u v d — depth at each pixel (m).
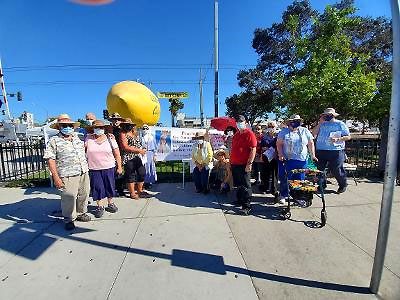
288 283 2.75
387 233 2.44
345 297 2.53
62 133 4.07
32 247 3.59
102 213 4.71
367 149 8.05
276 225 4.17
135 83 7.20
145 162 5.99
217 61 15.60
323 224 4.09
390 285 2.69
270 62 26.06
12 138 21.25
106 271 3.02
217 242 3.65
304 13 23.38
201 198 5.66
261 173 6.06
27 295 2.63
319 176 4.39
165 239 3.78
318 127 5.90
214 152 6.76
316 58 12.27
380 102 9.32
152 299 2.55
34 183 7.09
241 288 2.68
